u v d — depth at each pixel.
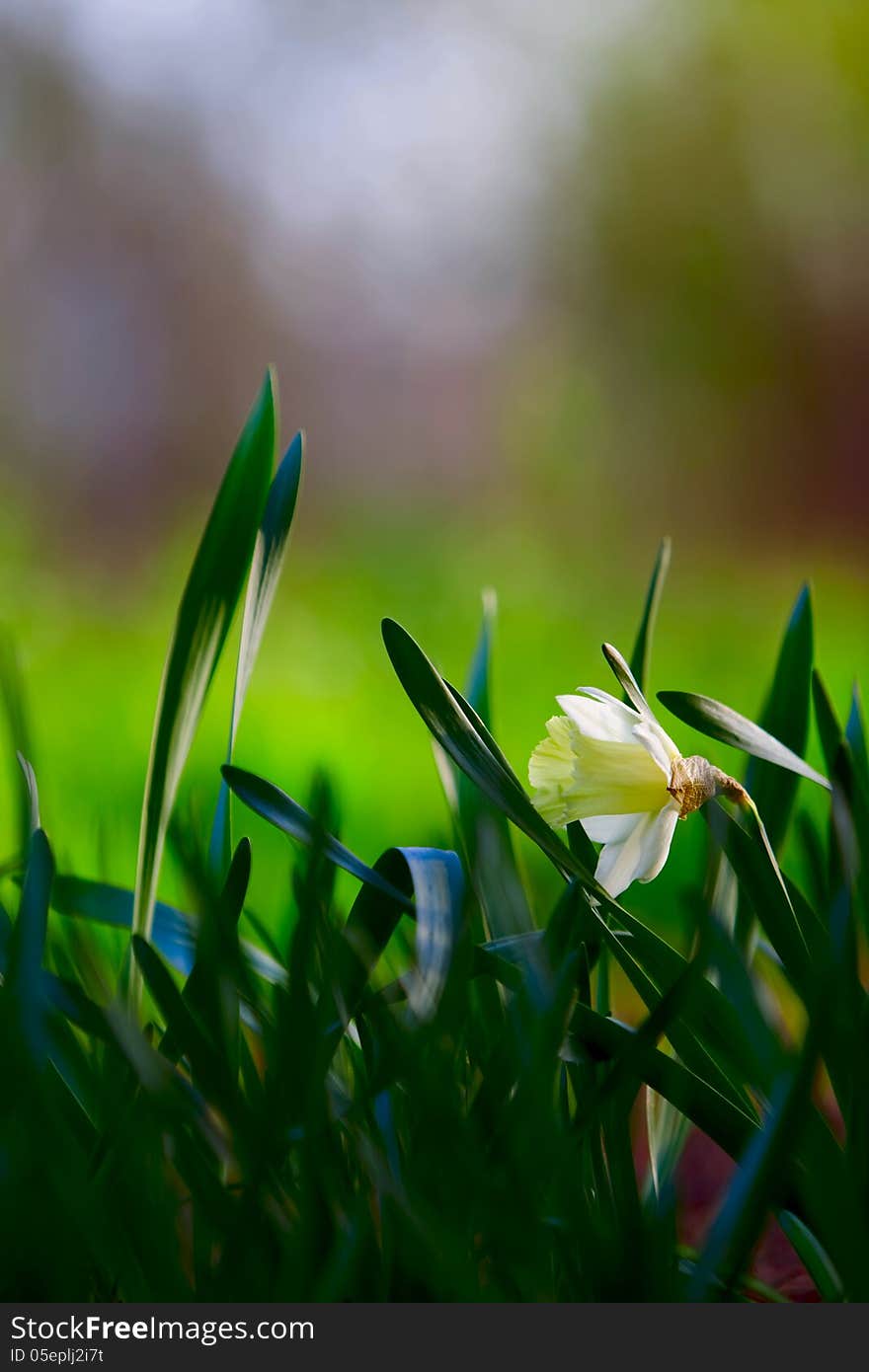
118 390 10.70
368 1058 0.98
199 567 1.01
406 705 4.06
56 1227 0.92
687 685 4.04
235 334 11.09
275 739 3.29
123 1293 0.95
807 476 10.19
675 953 0.99
